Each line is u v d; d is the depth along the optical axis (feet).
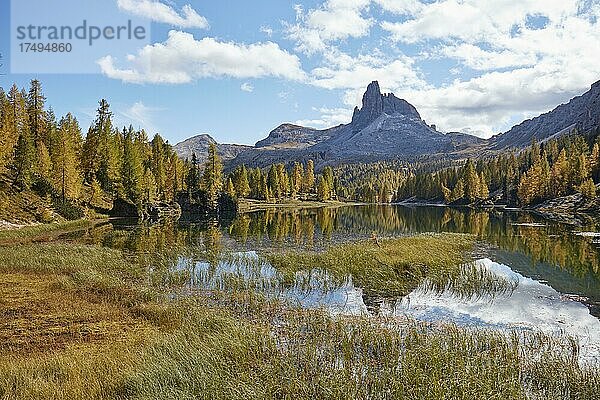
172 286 79.66
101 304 65.77
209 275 87.97
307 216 294.46
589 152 357.20
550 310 66.59
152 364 39.68
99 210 258.57
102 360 41.63
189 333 50.11
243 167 430.61
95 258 101.24
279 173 487.61
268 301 69.31
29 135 240.73
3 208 185.78
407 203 571.28
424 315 63.82
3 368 39.37
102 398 34.35
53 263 94.17
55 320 57.93
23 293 71.10
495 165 492.13
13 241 147.13
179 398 33.96
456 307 68.23
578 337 53.83
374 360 44.04
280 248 131.54
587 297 74.18
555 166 342.64
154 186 307.17
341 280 84.12
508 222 227.40
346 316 62.28
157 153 356.38
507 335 53.93
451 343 46.68
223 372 38.78
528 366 42.06
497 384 36.60
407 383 36.70
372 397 35.81
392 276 85.66
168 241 149.18
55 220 205.16
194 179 344.90
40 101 273.95
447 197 493.77
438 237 145.59
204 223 230.89
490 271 93.15
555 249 126.72
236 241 150.51
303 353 44.83
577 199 303.48
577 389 37.11
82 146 286.25
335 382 37.17
